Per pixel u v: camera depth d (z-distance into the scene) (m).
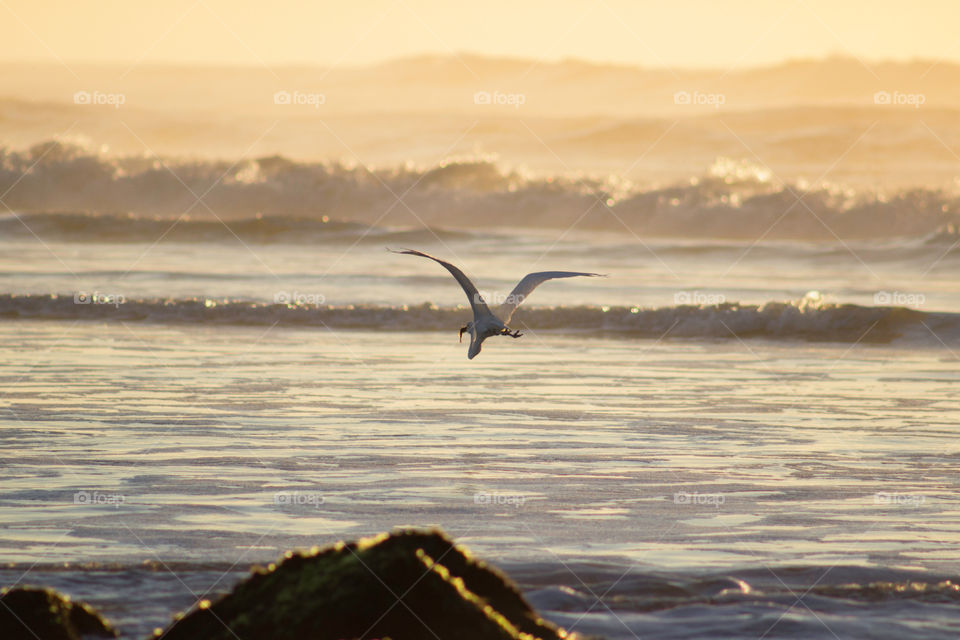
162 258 53.66
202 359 29.70
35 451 18.81
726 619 11.17
